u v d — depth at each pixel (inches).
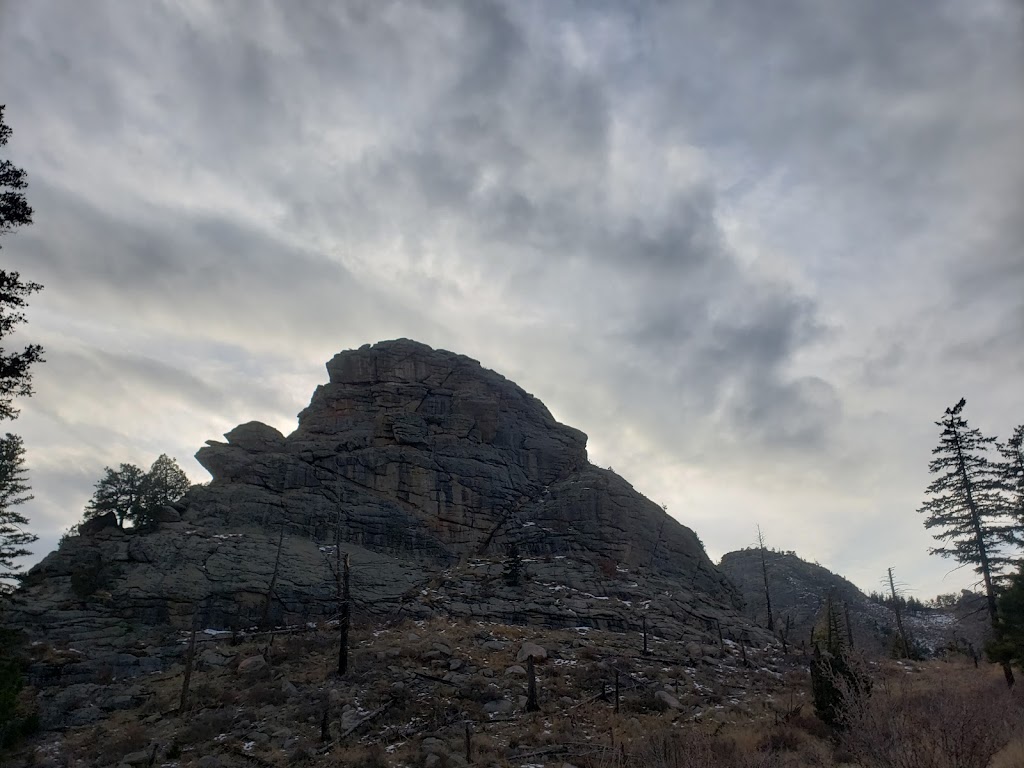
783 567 4244.6
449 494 2551.7
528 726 1096.2
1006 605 1230.9
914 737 482.3
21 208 670.5
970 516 1387.8
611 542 2501.2
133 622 1692.9
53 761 1066.1
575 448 3036.4
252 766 960.9
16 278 662.5
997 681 1243.2
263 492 2278.5
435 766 910.4
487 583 2155.5
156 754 1042.1
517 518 2586.1
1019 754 541.0
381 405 2807.6
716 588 2605.8
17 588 1716.3
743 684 1533.0
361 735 1083.9
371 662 1459.2
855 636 2407.7
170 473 2342.5
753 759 696.4
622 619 1984.5
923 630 3193.9
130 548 1910.7
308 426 2736.2
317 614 1882.4
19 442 1596.9
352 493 2412.6
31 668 1422.2
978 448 1416.1
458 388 2967.5
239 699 1277.1
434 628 1782.7
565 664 1541.6
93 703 1328.7
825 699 923.4
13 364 659.4
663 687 1390.3
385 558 2235.5
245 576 1889.8
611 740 966.4
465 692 1296.8
